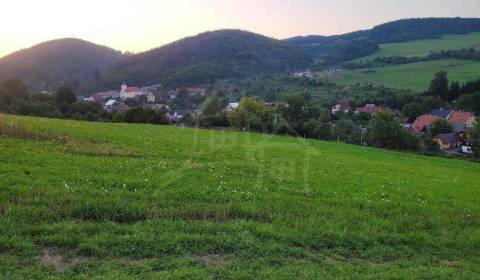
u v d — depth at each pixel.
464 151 102.81
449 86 174.25
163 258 10.67
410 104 150.75
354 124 117.88
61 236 10.71
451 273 11.75
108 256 10.39
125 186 15.41
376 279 10.89
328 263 11.55
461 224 16.55
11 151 19.02
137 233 11.59
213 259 11.02
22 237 10.49
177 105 113.88
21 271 9.22
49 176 15.41
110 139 28.03
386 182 23.97
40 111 80.88
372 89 190.50
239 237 12.16
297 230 13.26
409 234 14.24
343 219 14.86
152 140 30.20
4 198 12.49
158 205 13.89
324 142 56.44
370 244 13.17
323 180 21.62
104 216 12.49
